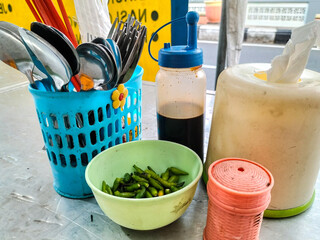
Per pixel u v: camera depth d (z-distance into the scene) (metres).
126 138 0.53
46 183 0.54
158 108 0.55
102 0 0.56
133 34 0.42
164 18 0.77
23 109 0.87
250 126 0.40
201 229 0.43
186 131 0.53
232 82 0.42
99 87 0.43
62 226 0.43
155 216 0.37
